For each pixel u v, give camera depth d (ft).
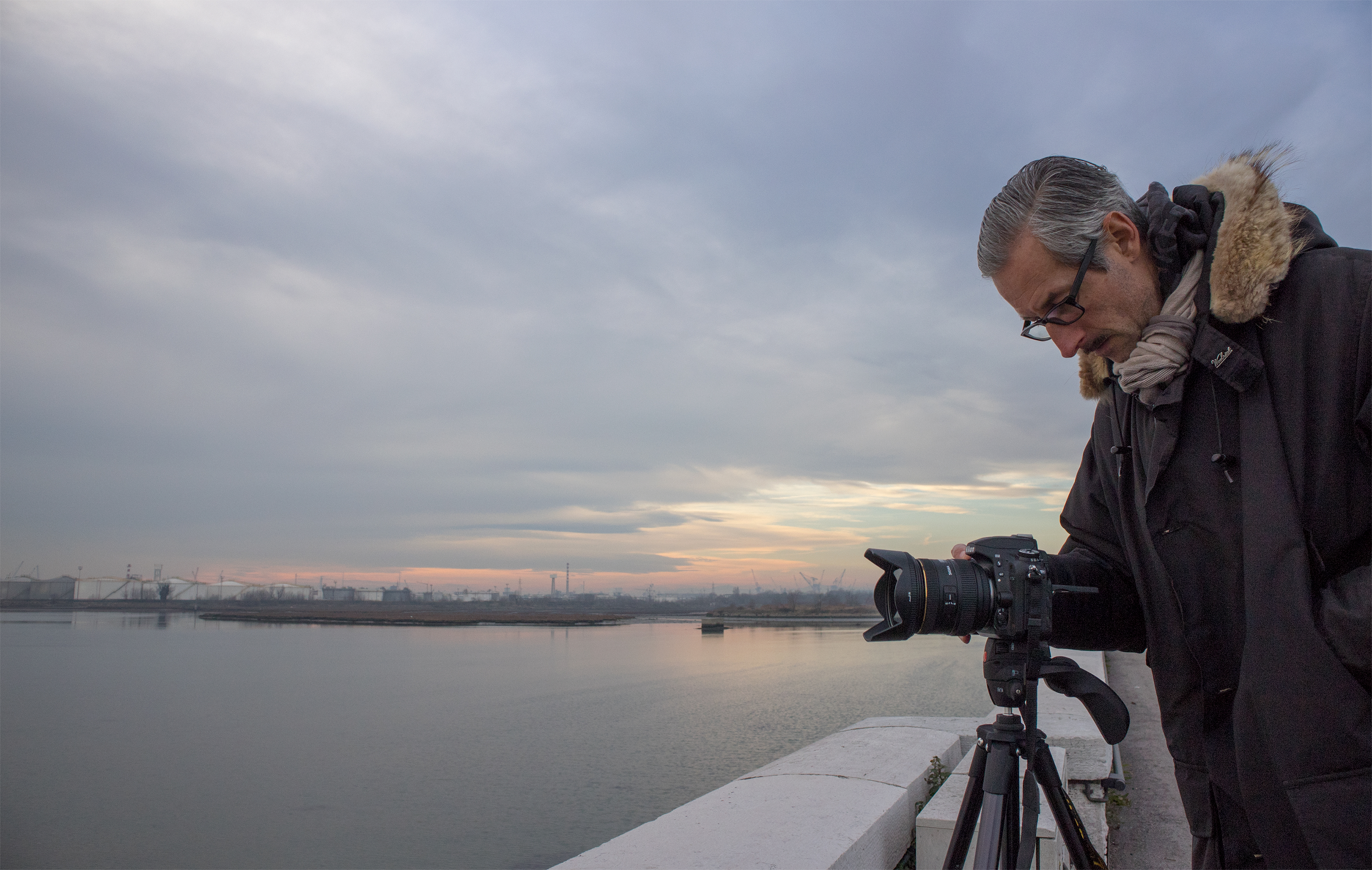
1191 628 3.81
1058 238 3.83
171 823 39.91
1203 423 3.69
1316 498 3.31
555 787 39.17
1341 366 3.28
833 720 48.21
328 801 41.88
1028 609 4.02
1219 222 3.63
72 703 87.76
